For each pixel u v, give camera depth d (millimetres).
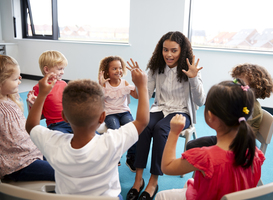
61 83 1762
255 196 650
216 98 799
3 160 1099
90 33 4832
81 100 764
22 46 5484
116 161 840
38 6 5301
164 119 1646
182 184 1724
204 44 3896
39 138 854
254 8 3432
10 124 1124
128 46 4285
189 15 3867
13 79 1187
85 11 4773
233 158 779
